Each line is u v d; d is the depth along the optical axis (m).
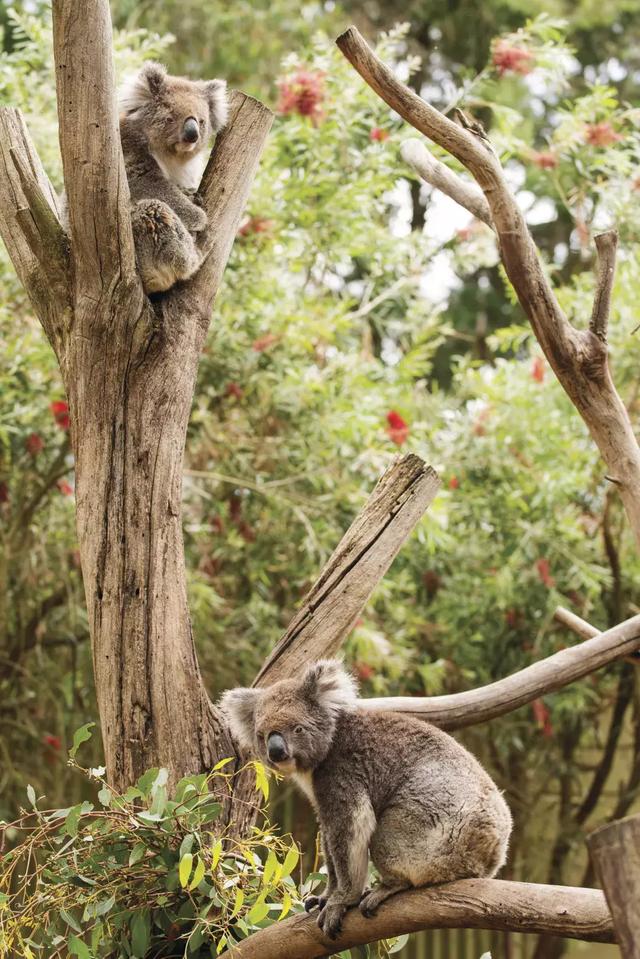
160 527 3.85
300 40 11.43
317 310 7.46
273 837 3.53
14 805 7.47
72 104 3.77
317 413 7.15
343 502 7.18
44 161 6.94
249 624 7.70
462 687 8.05
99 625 3.82
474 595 7.48
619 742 9.38
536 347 7.43
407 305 8.43
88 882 3.41
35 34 7.29
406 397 7.65
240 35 11.30
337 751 3.31
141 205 4.24
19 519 7.19
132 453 3.88
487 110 11.14
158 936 3.54
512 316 12.02
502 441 7.45
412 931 3.12
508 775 8.12
